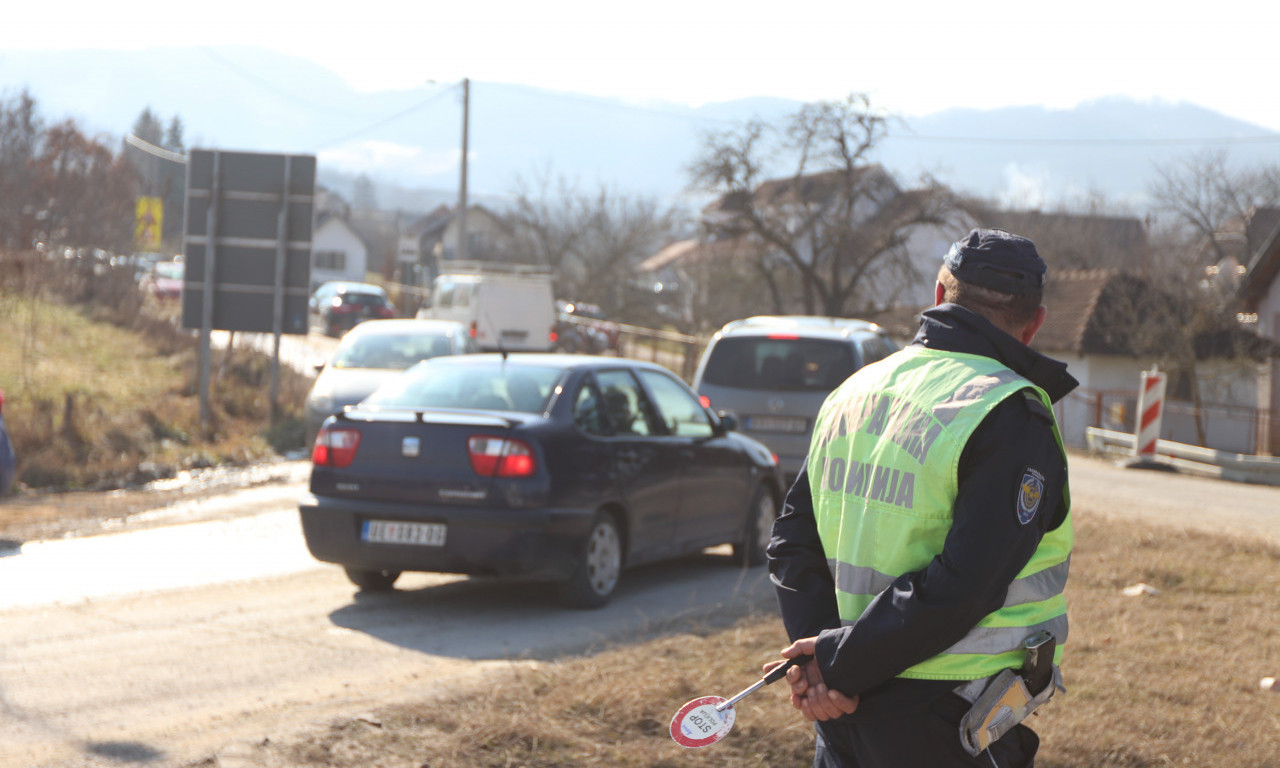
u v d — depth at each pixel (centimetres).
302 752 446
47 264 2178
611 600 816
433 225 11150
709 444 923
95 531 1012
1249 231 5412
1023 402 246
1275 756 456
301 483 1386
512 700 507
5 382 1642
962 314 262
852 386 275
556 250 5619
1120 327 3478
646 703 496
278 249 1784
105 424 1477
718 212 4728
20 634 654
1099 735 469
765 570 959
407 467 758
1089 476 1806
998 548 235
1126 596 775
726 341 1199
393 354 1653
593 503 779
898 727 249
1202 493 1611
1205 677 568
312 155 1783
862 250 4462
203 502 1213
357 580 818
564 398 796
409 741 461
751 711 487
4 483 886
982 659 247
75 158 3011
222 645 648
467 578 885
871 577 254
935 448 246
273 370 1806
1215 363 3231
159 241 3075
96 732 492
